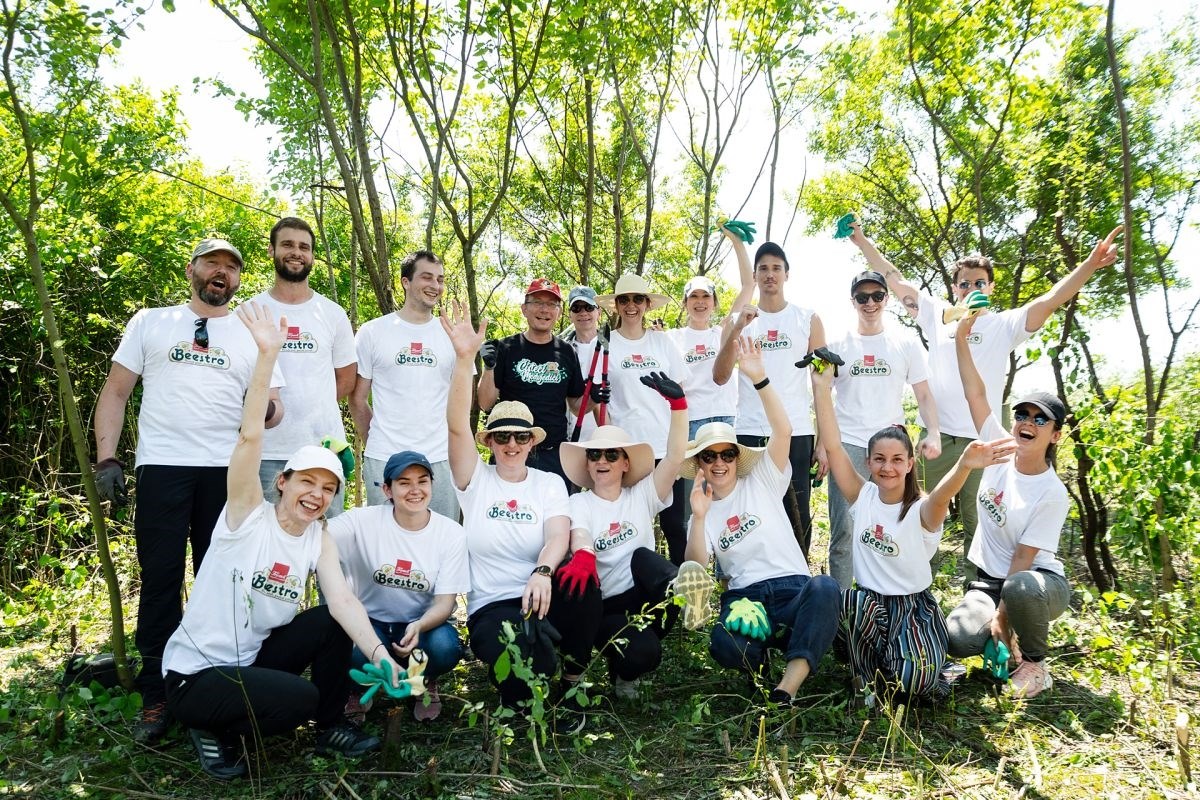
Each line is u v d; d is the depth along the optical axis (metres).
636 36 7.69
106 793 3.47
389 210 11.53
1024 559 4.59
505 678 3.68
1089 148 8.04
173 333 4.24
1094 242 8.25
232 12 6.21
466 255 7.01
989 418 5.11
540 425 5.49
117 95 10.86
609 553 4.49
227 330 4.34
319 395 4.78
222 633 3.60
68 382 4.15
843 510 5.70
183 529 4.16
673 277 17.70
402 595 4.16
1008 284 10.55
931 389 6.19
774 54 8.20
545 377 5.53
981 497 4.95
